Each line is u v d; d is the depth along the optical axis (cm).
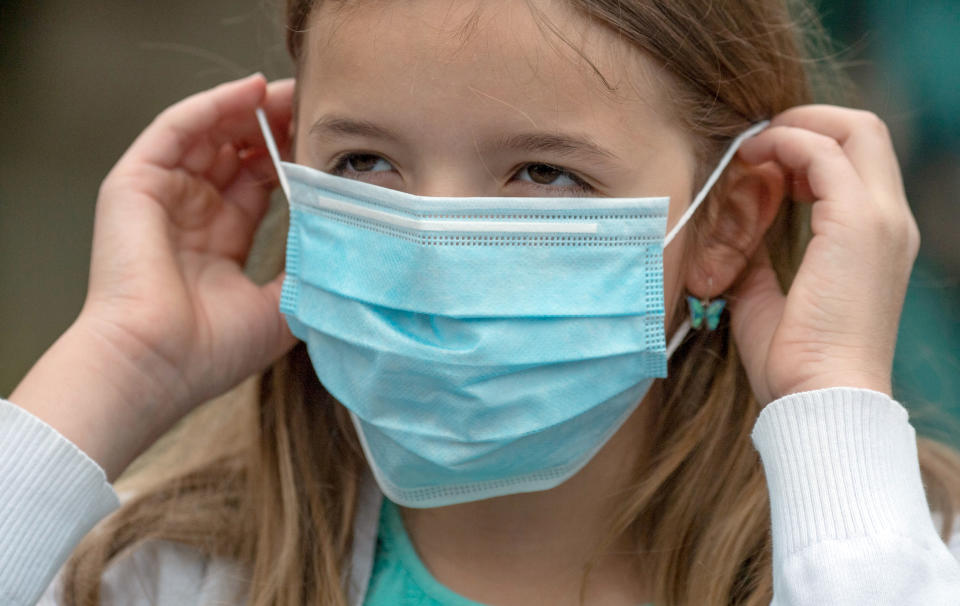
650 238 186
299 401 233
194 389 215
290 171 204
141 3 664
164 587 222
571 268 185
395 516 222
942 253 425
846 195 191
